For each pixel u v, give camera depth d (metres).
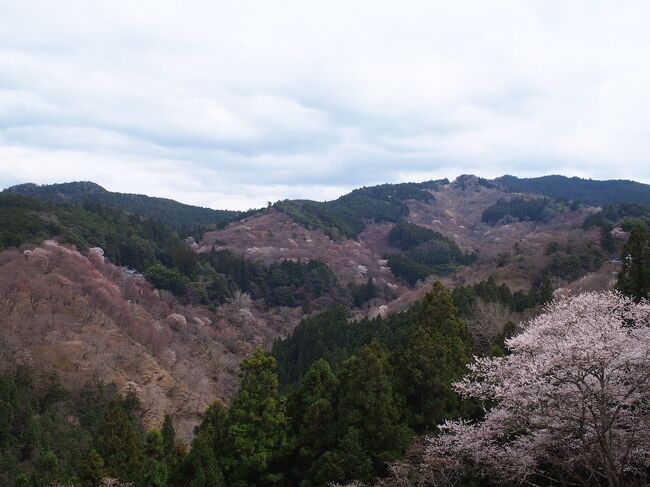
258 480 16.70
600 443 11.33
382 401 15.95
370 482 15.02
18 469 26.84
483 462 13.50
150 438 19.77
